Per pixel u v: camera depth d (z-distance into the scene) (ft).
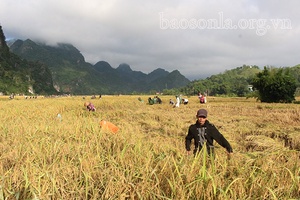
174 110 75.41
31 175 11.96
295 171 12.51
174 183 10.82
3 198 10.43
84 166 13.30
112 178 11.60
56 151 16.44
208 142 18.25
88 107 66.44
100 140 20.03
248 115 59.36
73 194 11.27
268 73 145.07
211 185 10.57
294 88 138.51
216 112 67.72
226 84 599.98
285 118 47.88
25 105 74.49
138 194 10.45
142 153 15.35
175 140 28.78
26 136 21.58
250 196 10.61
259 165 14.08
